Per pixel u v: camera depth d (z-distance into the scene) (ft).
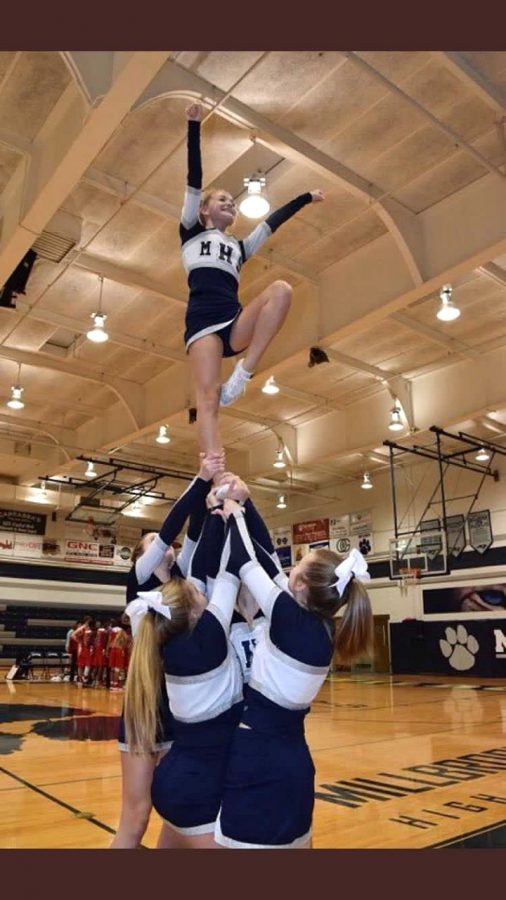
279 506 80.38
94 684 57.00
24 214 28.09
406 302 34.04
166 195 31.78
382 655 73.46
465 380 48.96
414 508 70.54
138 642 8.01
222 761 7.55
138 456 70.95
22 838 14.11
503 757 23.41
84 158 24.77
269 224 11.15
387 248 35.06
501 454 63.57
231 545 8.36
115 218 33.58
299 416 61.41
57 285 39.63
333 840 13.93
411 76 25.40
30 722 32.86
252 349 9.25
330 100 26.22
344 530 77.46
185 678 7.61
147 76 20.88
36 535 78.95
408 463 70.38
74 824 15.25
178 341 46.65
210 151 28.99
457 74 24.25
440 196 31.96
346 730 30.12
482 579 64.23
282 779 7.06
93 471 69.62
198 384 9.44
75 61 21.57
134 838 9.18
